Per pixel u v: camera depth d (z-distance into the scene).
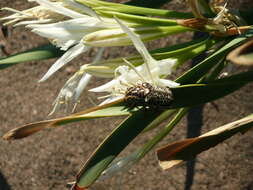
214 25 0.23
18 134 0.22
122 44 0.22
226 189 0.50
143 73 0.22
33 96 0.59
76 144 0.56
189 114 0.52
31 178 0.57
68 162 0.56
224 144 0.51
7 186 0.58
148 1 0.30
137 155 0.27
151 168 0.53
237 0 0.51
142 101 0.22
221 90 0.22
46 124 0.22
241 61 0.16
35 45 0.60
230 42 0.23
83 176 0.22
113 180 0.53
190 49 0.23
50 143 0.57
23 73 0.60
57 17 0.25
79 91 0.24
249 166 0.50
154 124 0.26
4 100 0.60
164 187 0.52
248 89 0.50
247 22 0.26
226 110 0.51
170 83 0.22
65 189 0.56
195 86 0.22
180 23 0.23
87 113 0.21
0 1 0.62
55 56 0.29
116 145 0.22
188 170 0.51
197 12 0.23
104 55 0.56
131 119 0.22
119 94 0.23
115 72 0.22
